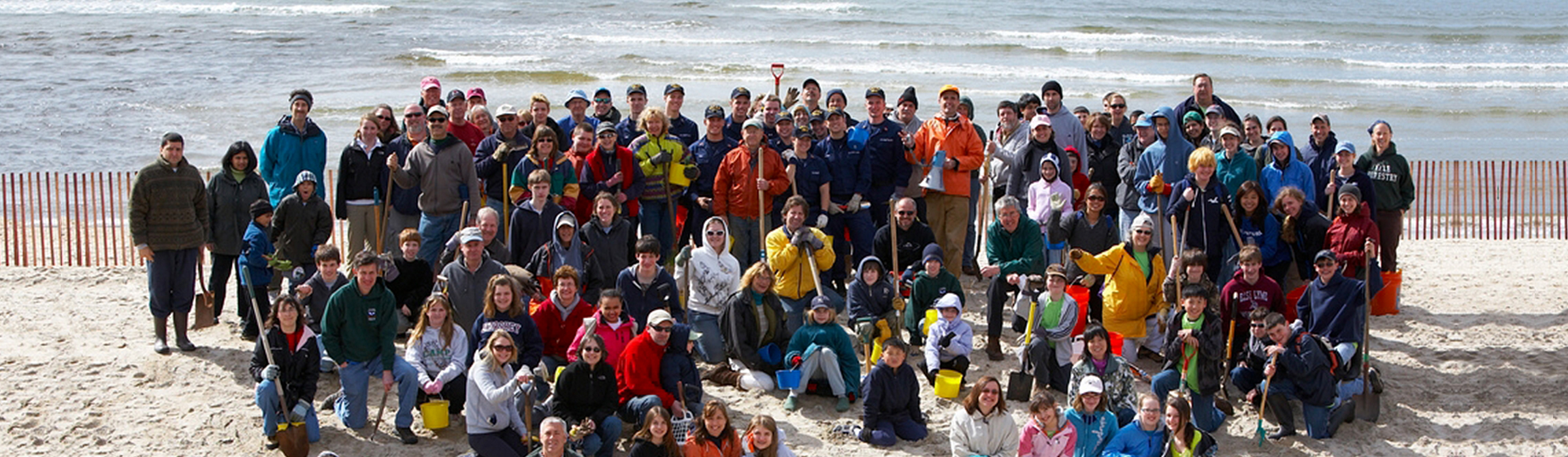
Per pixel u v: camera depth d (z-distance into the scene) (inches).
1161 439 360.8
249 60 1450.5
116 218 756.6
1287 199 459.5
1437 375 444.1
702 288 440.5
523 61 1481.3
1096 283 455.8
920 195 528.4
